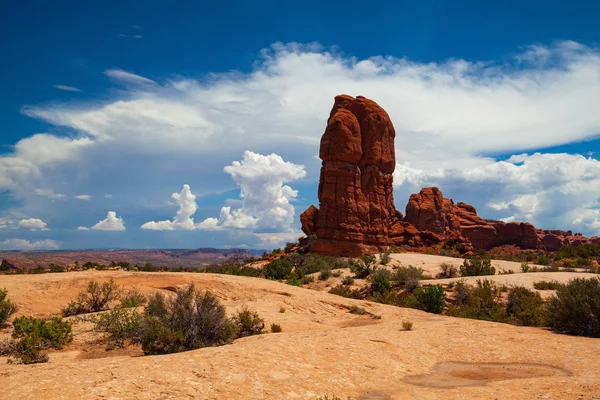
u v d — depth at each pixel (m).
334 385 7.40
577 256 74.81
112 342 13.57
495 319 22.23
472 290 28.17
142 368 7.40
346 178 74.56
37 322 13.22
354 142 75.88
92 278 24.25
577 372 8.47
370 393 7.28
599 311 12.97
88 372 7.17
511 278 33.81
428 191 109.62
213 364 7.80
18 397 5.75
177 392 6.26
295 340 10.85
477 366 9.61
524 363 9.72
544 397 6.57
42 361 11.20
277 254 88.38
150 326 12.01
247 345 10.26
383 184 81.81
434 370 9.21
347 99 82.75
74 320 16.70
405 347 11.02
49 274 25.59
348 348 10.04
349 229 72.69
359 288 38.09
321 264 55.75
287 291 25.20
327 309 22.33
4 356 11.97
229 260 96.19
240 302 22.70
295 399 6.51
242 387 6.75
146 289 23.75
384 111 84.00
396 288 34.72
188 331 11.97
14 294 20.73
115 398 5.84
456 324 16.34
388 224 84.94
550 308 14.90
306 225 79.06
